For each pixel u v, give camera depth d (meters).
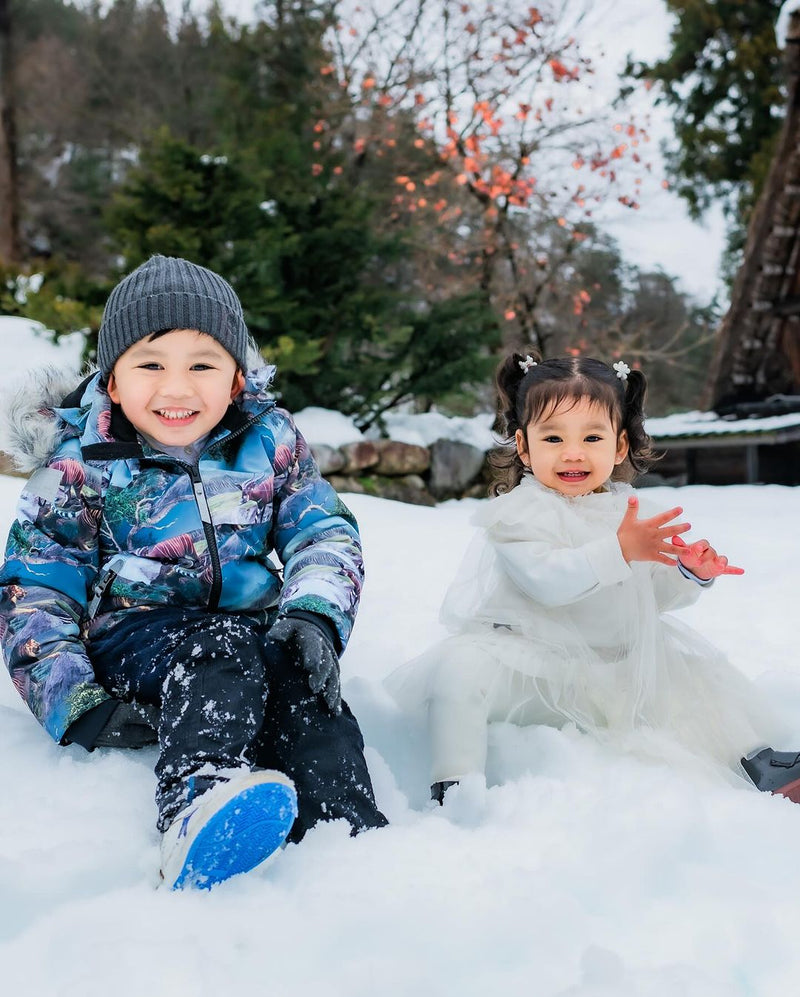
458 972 1.08
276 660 1.64
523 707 1.87
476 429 9.26
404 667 1.98
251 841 1.30
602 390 2.02
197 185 7.61
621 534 1.82
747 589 3.42
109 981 1.03
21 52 23.97
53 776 1.63
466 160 11.61
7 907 1.25
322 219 8.45
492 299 12.69
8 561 1.79
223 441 1.91
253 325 8.09
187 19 22.17
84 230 21.66
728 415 11.40
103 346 1.86
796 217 10.34
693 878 1.30
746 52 17.58
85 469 1.81
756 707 1.91
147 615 1.80
